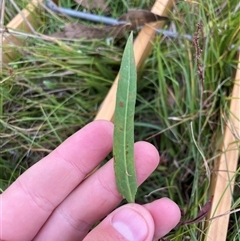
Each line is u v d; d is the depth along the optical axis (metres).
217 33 0.17
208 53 0.17
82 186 0.14
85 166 0.14
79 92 0.18
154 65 0.18
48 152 0.17
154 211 0.13
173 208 0.13
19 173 0.17
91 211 0.14
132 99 0.11
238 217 0.15
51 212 0.14
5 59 0.18
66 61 0.18
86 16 0.19
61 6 0.19
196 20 0.18
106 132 0.14
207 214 0.14
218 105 0.17
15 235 0.14
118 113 0.11
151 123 0.18
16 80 0.18
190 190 0.17
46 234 0.15
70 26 0.18
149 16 0.17
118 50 0.18
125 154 0.12
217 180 0.14
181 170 0.17
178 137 0.18
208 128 0.17
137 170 0.13
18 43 0.18
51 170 0.14
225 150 0.15
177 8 0.18
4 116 0.17
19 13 0.18
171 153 0.18
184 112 0.18
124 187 0.12
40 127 0.17
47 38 0.18
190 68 0.17
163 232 0.13
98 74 0.18
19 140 0.17
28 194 0.14
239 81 0.16
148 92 0.19
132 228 0.11
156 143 0.18
